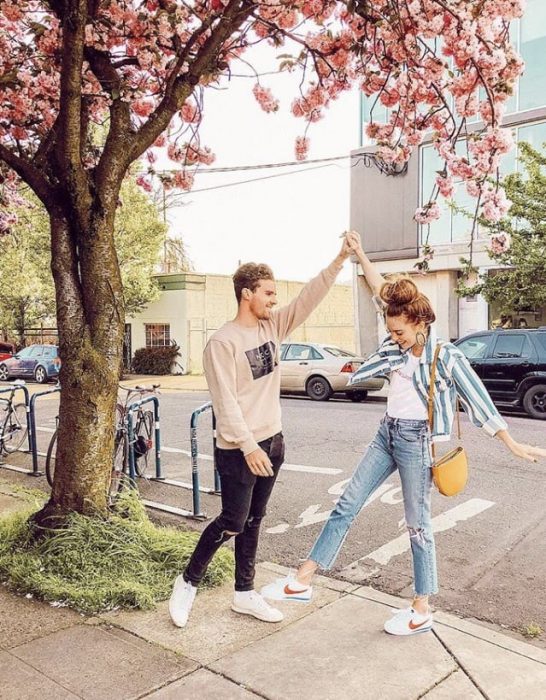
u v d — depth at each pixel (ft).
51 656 10.98
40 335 96.27
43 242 78.18
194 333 88.12
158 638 11.66
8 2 17.13
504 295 47.09
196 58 15.62
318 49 16.93
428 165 61.36
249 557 12.55
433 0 14.05
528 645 11.59
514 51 14.62
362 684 10.19
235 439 11.09
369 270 12.26
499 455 28.09
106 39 17.28
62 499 15.38
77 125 14.78
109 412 15.72
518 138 55.83
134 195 77.77
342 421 38.11
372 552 17.26
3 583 14.01
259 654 11.10
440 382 11.25
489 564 16.39
